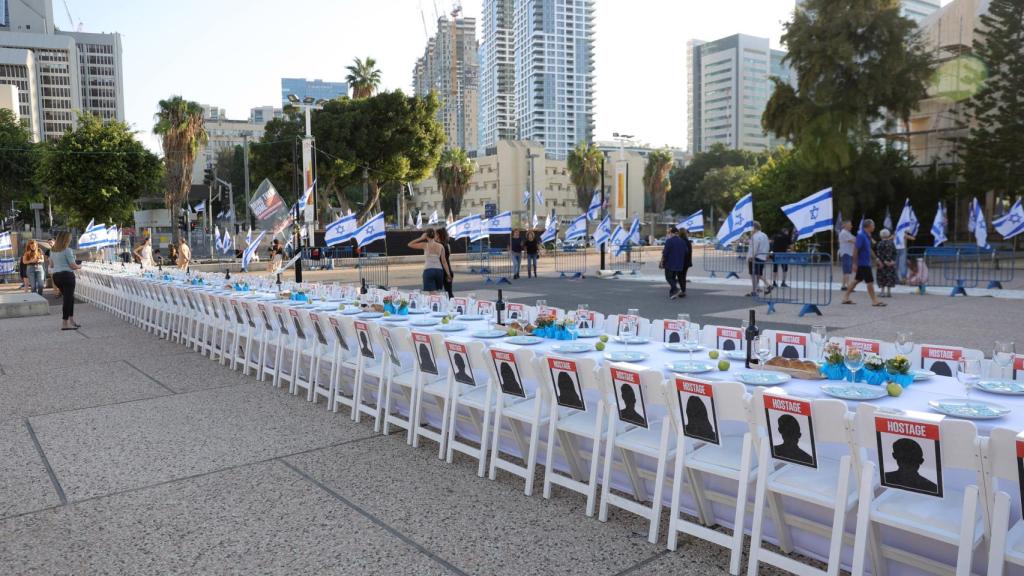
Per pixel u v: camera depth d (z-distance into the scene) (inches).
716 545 151.2
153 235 1834.4
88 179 1259.2
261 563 144.9
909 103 1182.3
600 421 165.2
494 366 185.9
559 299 644.7
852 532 131.8
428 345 208.1
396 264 1337.4
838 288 704.4
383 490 185.2
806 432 124.4
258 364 324.5
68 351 404.2
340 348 264.7
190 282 506.6
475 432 227.9
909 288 688.4
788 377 161.5
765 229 1309.1
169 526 163.9
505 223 890.7
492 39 7667.3
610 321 251.8
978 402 138.1
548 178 3385.8
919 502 122.3
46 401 284.2
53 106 6781.5
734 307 566.6
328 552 149.6
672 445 156.7
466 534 157.8
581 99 7130.9
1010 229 829.2
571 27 6998.0
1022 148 1237.1
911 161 1341.0
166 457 213.2
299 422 251.1
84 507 175.9
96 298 671.8
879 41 1153.4
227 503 177.2
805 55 1177.4
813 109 1182.3
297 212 757.9
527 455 199.6
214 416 259.8
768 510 148.1
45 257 904.9
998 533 105.0
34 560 148.1
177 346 421.1
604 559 145.2
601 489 176.6
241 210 2982.3
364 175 1758.1
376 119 1691.7
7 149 1838.1
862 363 158.6
